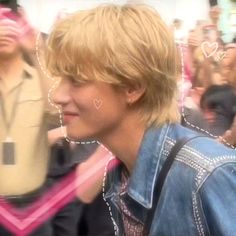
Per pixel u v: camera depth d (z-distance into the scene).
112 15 0.94
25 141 1.85
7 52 1.77
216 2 2.12
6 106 1.83
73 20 0.95
